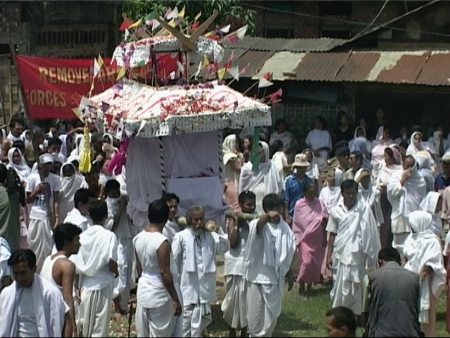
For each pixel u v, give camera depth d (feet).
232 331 40.57
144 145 44.01
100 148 55.52
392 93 78.13
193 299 38.04
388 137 70.79
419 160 56.70
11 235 46.24
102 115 43.86
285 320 43.45
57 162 56.13
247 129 48.55
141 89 44.57
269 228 39.19
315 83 75.56
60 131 76.02
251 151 51.47
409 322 33.17
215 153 45.21
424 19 76.74
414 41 77.05
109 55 88.53
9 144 58.44
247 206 40.40
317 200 48.60
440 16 76.28
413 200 49.67
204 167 44.96
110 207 44.55
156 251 35.12
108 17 88.07
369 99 78.64
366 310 34.86
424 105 78.28
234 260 39.88
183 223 40.88
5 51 83.61
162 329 35.40
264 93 75.92
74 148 65.46
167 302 35.32
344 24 86.69
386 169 52.60
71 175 52.21
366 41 78.02
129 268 44.78
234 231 39.63
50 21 82.99
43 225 49.96
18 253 31.58
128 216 44.73
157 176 44.16
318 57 75.05
